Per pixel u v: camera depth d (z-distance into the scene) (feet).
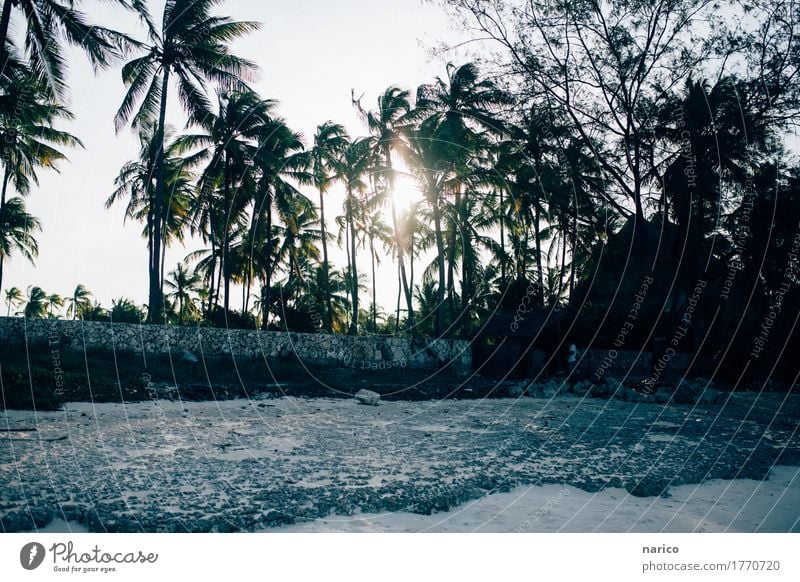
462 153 109.19
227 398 57.98
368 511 21.15
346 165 127.34
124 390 53.16
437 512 21.44
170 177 111.65
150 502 20.85
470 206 136.87
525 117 89.25
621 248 99.30
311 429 41.39
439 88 113.80
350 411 54.80
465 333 110.73
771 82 75.66
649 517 21.80
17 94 73.67
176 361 72.13
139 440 33.09
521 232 133.28
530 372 95.61
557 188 90.43
